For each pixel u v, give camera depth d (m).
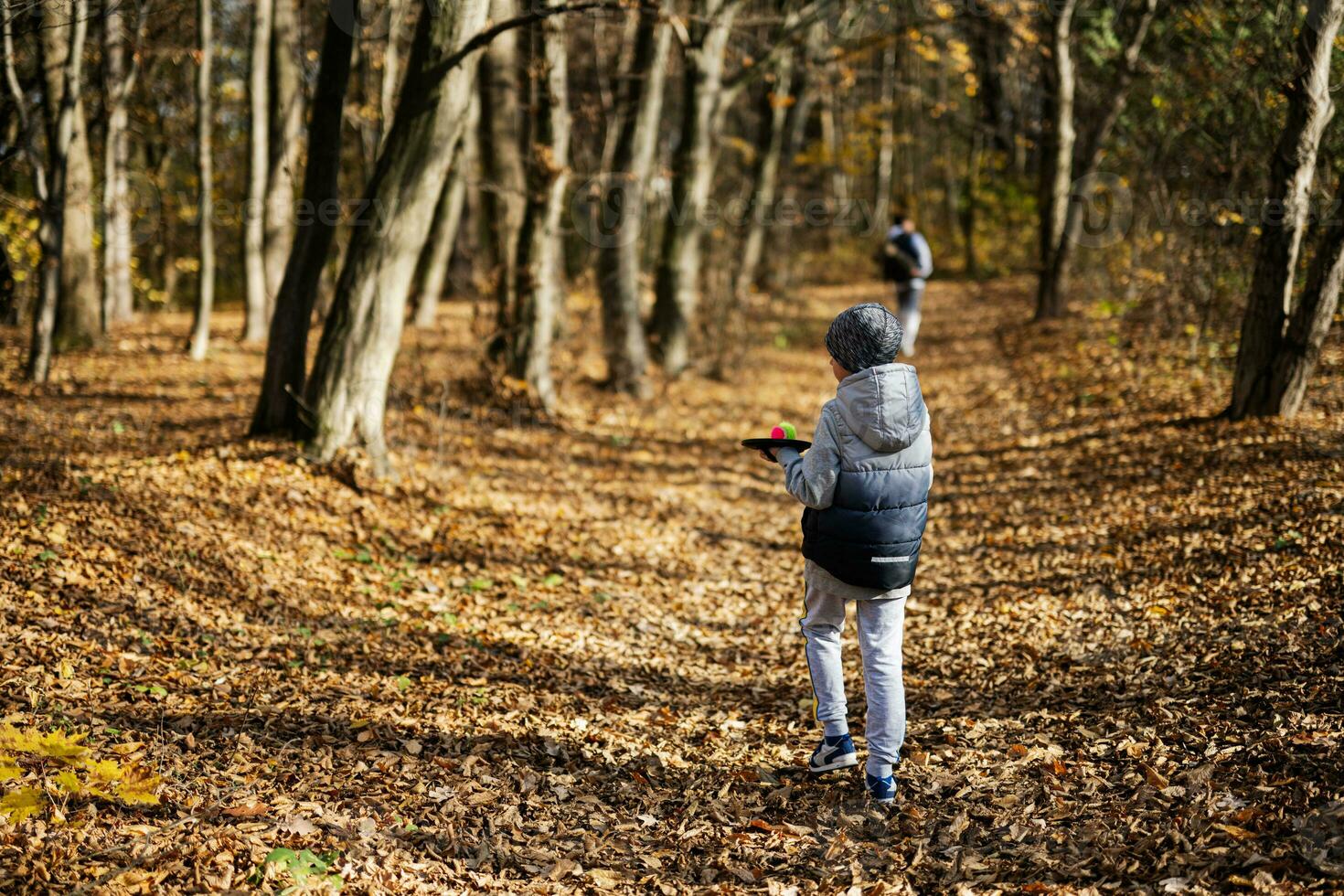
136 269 22.58
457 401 11.09
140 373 12.39
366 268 7.55
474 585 6.19
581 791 3.74
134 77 13.46
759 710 4.66
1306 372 7.98
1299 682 3.91
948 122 26.84
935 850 3.25
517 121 11.27
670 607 6.30
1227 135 10.23
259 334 15.71
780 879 3.15
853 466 3.42
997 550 6.91
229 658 4.59
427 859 3.15
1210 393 9.66
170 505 6.36
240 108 19.56
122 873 2.76
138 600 4.98
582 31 15.03
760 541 7.79
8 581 4.80
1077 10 15.63
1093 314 14.04
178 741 3.71
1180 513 6.63
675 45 15.19
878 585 3.49
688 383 14.00
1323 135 8.48
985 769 3.79
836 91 25.55
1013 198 25.88
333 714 4.13
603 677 5.01
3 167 10.91
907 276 15.20
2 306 11.75
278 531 6.40
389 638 5.19
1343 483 6.27
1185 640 4.67
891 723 3.57
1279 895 2.62
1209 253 11.06
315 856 2.97
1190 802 3.18
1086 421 10.05
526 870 3.16
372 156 14.91
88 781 3.11
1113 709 4.11
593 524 7.82
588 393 12.82
